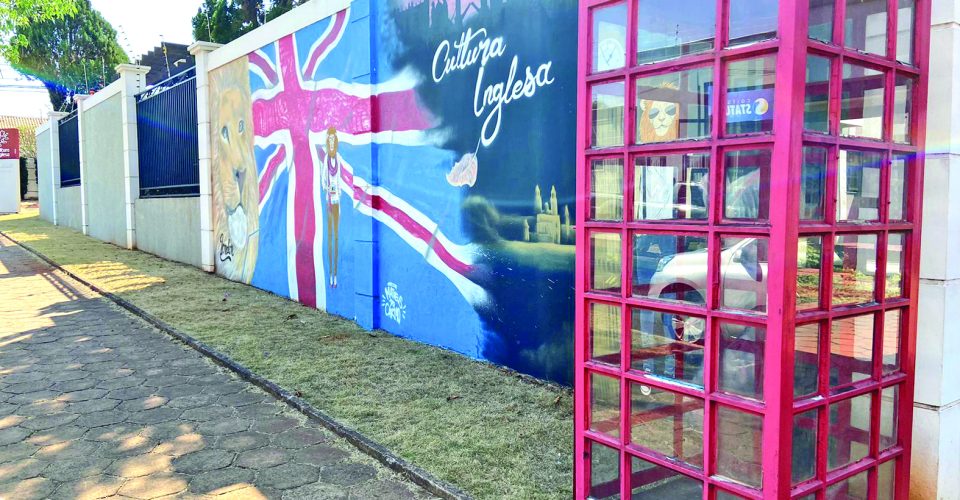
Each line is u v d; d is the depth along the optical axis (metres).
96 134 17.89
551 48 4.86
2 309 8.54
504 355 5.46
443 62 5.93
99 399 4.91
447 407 4.56
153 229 14.19
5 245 17.55
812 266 2.38
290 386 5.05
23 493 3.40
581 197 2.92
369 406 4.59
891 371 2.71
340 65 7.36
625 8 2.74
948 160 2.89
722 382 2.50
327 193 7.80
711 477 2.48
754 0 2.32
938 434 2.96
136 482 3.53
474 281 5.71
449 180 5.95
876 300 2.59
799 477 2.46
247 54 9.57
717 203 2.41
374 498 3.35
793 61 2.17
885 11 2.59
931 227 2.95
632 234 2.71
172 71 19.44
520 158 5.18
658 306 2.60
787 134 2.19
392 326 6.85
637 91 2.68
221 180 10.82
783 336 2.23
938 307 2.94
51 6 16.30
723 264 2.45
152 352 6.29
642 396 2.76
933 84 2.92
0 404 4.80
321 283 8.09
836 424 2.61
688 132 2.59
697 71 2.52
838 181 2.44
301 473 3.64
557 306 4.95
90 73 34.72
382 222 6.91
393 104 6.61
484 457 3.74
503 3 5.24
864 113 2.57
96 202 18.45
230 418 4.50
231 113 10.25
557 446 3.89
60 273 12.02
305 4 8.00
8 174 31.61
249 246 9.98
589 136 2.90
